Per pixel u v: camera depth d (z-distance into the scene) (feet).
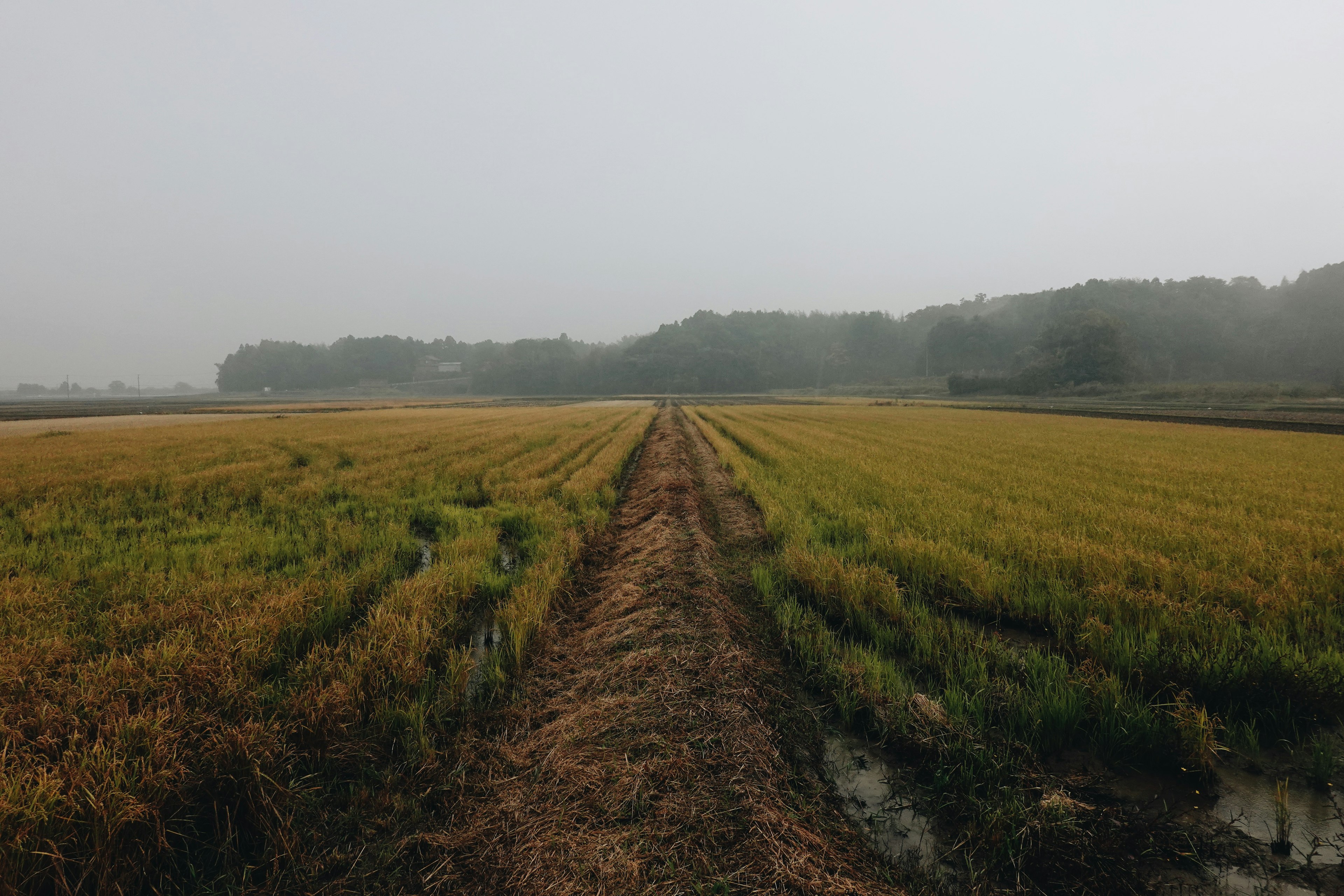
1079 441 75.56
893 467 49.80
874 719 13.44
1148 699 13.67
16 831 8.68
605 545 29.22
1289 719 12.75
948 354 435.53
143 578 20.90
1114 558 21.77
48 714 11.46
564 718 13.25
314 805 10.57
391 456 60.54
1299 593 18.37
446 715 13.46
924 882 9.10
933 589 21.33
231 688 12.66
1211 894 8.82
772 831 9.29
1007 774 11.23
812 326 614.75
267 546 25.89
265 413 183.83
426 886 8.91
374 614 18.13
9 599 17.90
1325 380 317.22
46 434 90.89
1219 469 48.52
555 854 9.14
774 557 26.37
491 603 20.97
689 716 12.48
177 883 9.21
